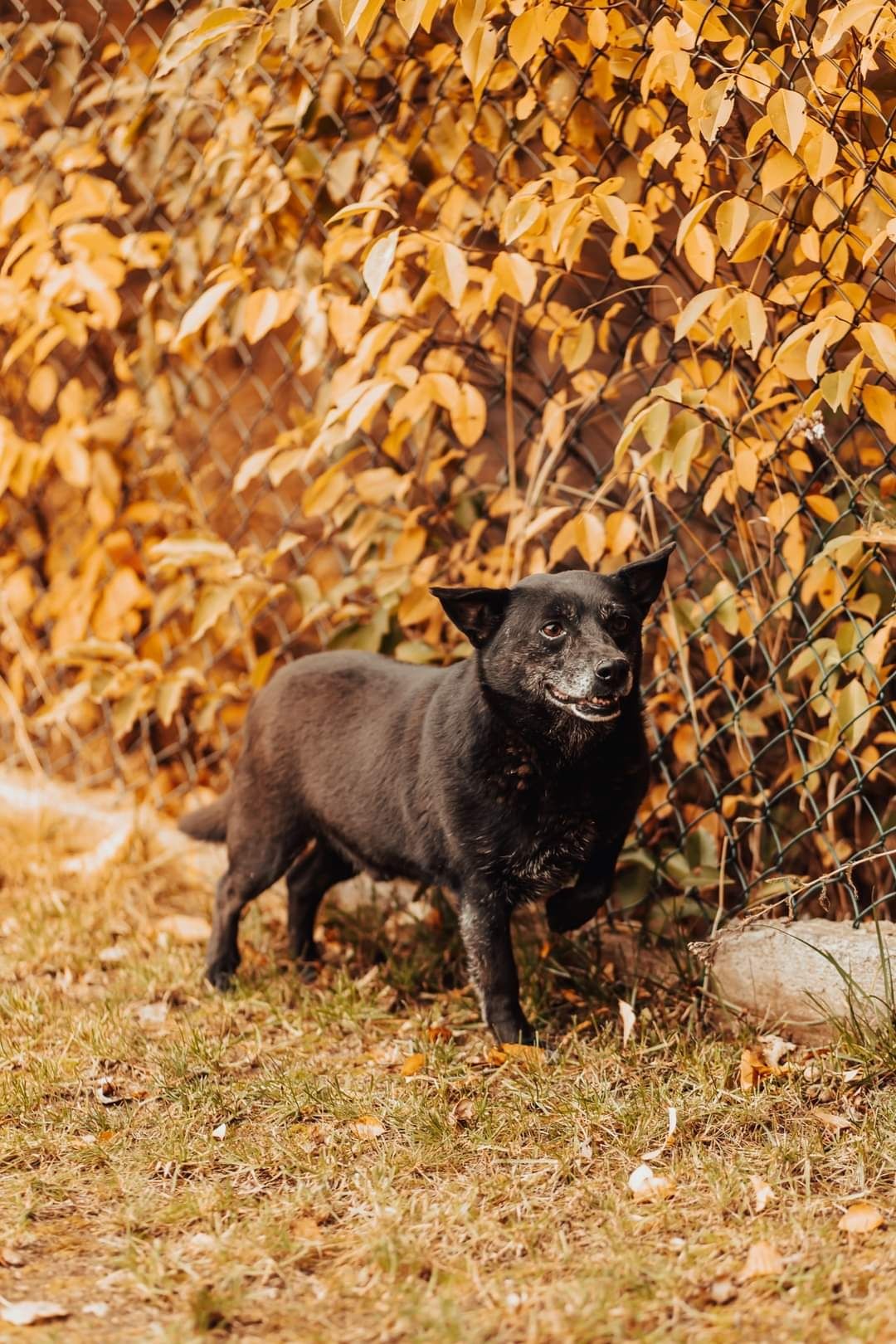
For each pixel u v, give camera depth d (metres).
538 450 3.75
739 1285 2.19
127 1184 2.59
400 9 3.10
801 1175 2.57
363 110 3.95
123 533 4.91
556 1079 3.02
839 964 3.16
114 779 5.11
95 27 4.68
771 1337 2.02
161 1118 2.88
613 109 3.45
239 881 3.73
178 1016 3.50
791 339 2.88
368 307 3.64
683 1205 2.48
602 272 3.71
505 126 3.63
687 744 3.69
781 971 3.25
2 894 4.33
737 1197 2.48
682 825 3.62
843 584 3.15
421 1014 3.46
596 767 3.16
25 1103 2.93
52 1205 2.53
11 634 5.19
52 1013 3.44
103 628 4.93
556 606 3.08
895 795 3.54
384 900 4.15
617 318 3.71
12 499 5.28
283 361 4.54
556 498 3.92
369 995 3.56
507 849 3.19
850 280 3.19
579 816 3.20
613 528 3.46
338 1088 2.98
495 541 4.07
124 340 4.84
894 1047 2.93
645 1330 2.06
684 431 3.16
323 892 3.89
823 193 2.89
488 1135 2.77
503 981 3.23
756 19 3.10
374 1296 2.18
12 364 5.19
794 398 3.20
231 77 4.09
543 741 3.11
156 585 4.98
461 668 3.38
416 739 3.36
